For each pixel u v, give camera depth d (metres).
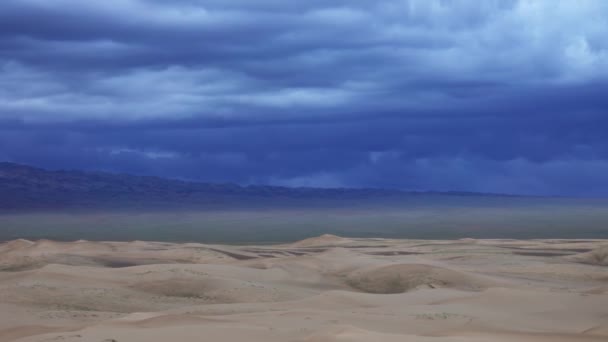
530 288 61.91
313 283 69.06
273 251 120.56
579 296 46.34
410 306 44.34
